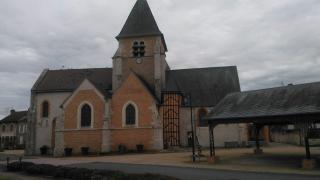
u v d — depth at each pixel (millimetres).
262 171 18109
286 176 16000
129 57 40781
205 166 21047
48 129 41906
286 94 21312
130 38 41094
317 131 43719
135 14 42312
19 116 77750
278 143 46688
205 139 39844
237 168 19703
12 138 75562
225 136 40031
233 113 22266
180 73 44531
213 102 40500
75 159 29766
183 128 39969
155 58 39750
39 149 41562
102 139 35156
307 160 19156
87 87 36531
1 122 77562
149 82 39906
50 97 42656
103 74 44625
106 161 26312
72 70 45625
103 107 35781
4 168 23516
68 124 36188
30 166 20375
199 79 43438
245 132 39812
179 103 39281
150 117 35156
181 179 15023
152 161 25000
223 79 43031
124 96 36000
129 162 24844
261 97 22453
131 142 35031
